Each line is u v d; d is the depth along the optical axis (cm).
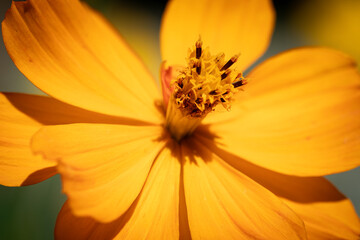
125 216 7
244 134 8
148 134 8
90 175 7
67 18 8
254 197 8
